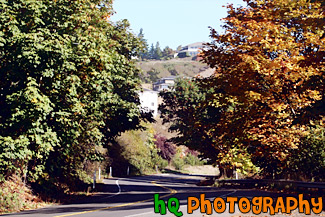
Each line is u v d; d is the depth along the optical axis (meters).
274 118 20.25
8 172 19.56
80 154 25.58
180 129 47.12
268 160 27.47
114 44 26.86
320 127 22.08
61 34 18.86
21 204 17.36
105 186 35.47
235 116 21.17
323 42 17.89
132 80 30.55
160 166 81.56
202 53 21.33
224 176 42.94
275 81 19.06
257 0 21.27
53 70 16.89
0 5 16.41
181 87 45.94
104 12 26.69
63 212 14.57
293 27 19.47
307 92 18.98
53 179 23.84
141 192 27.31
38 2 17.08
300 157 23.84
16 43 16.25
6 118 17.30
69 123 19.02
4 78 17.61
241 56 19.08
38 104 15.80
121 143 62.91
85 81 19.70
